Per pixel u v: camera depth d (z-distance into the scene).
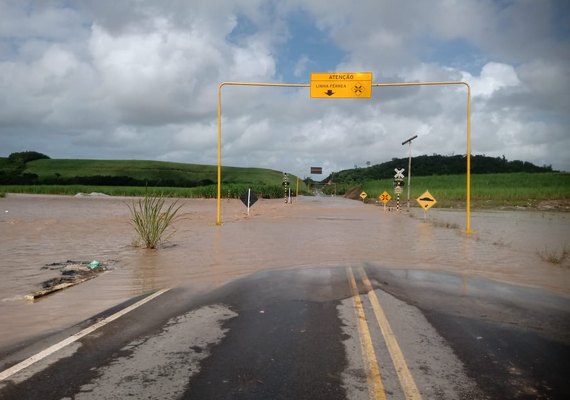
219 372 4.42
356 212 37.41
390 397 3.92
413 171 176.00
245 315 6.53
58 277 9.20
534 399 3.95
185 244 14.59
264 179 171.62
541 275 9.91
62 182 131.25
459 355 5.00
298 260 11.60
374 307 7.03
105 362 4.66
